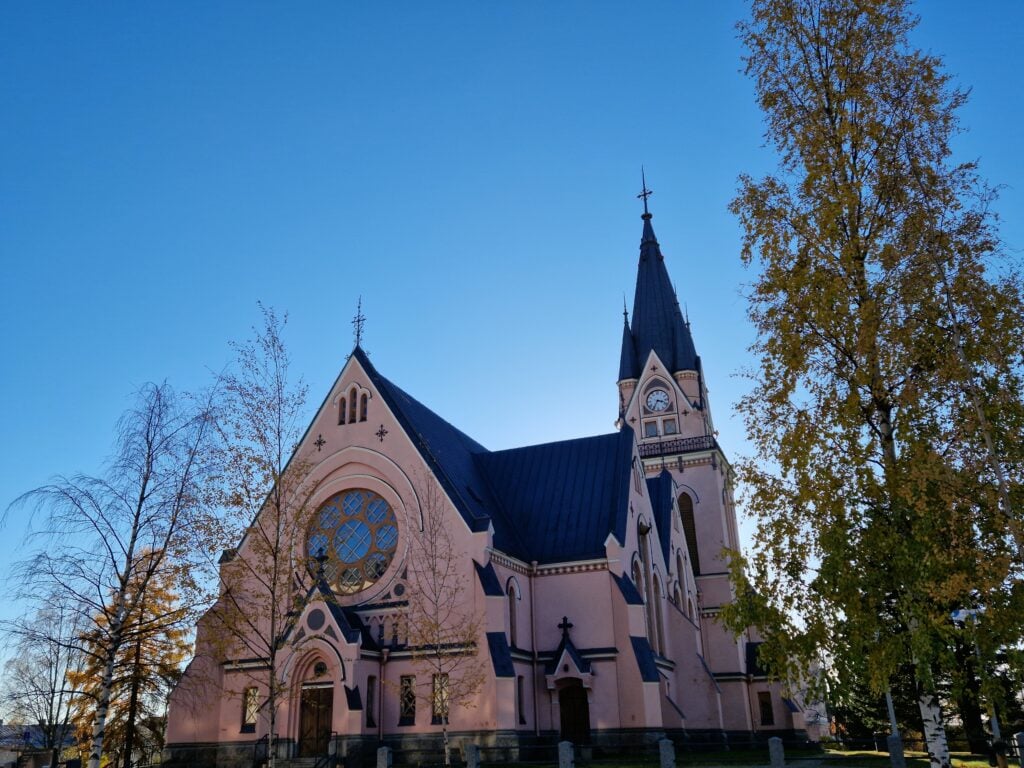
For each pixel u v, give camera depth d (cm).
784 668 2019
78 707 4125
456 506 4347
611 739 4256
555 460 5491
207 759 4222
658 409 7562
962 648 2194
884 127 2172
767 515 2092
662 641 5253
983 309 1953
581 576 4662
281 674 4047
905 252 2056
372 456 4659
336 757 3794
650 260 8162
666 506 6134
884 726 5466
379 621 4312
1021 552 1767
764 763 3753
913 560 1812
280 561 3039
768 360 2173
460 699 3953
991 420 1898
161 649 4034
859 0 2244
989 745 3928
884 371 2025
